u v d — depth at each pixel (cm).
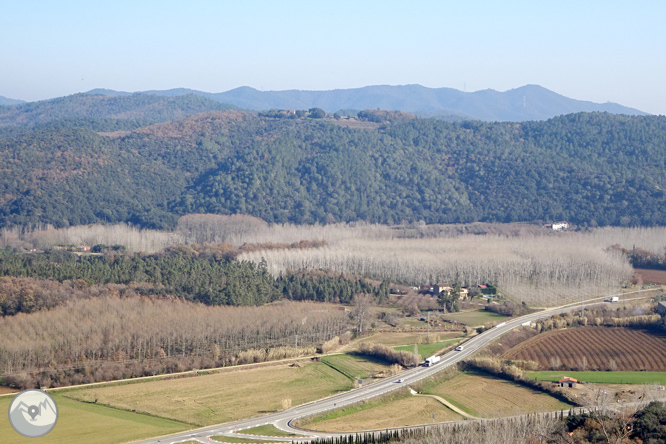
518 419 16212
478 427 16025
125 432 17838
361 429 17725
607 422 15488
